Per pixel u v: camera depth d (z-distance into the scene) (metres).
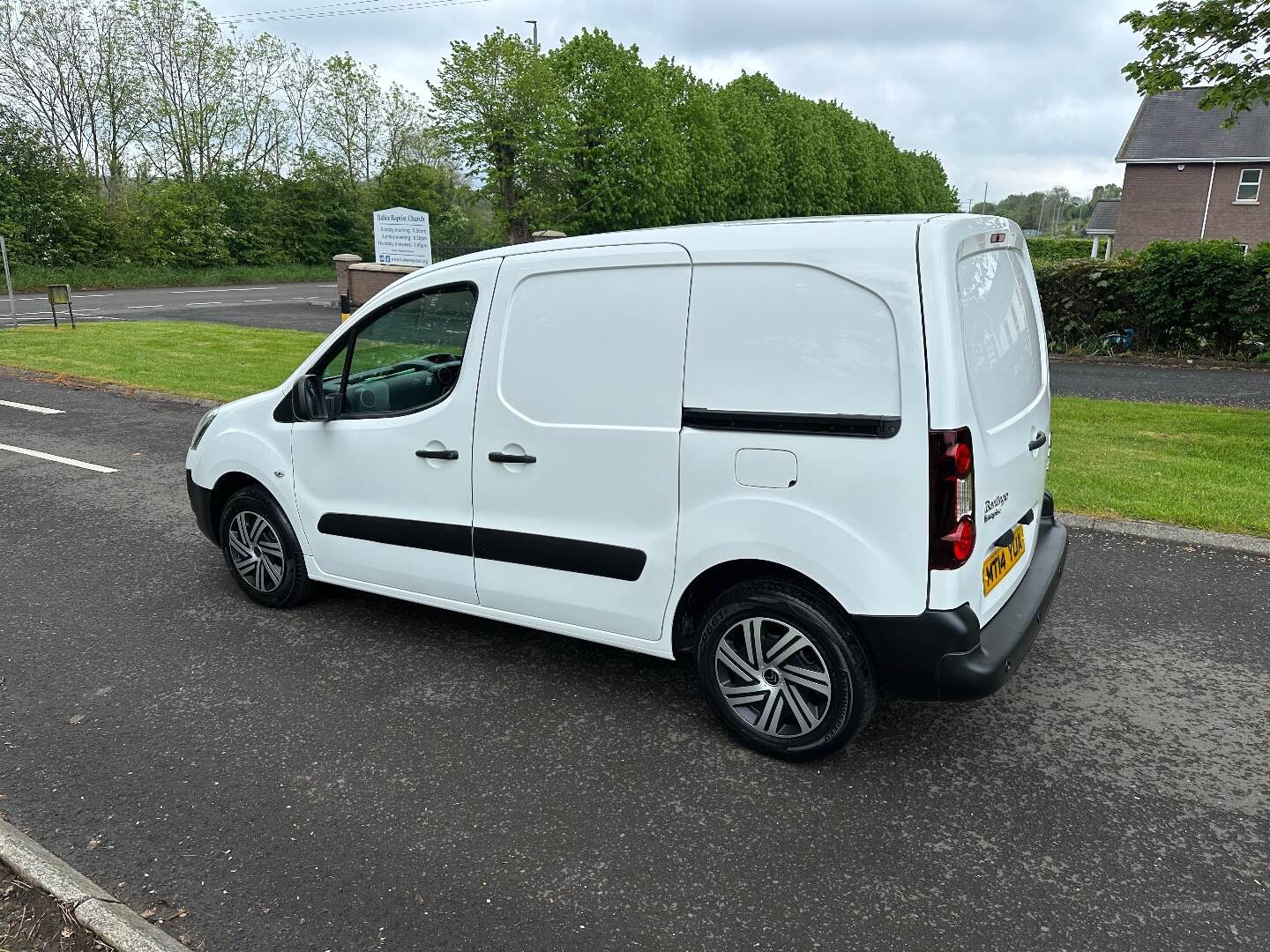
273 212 46.84
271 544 4.77
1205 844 2.88
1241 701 3.80
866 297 2.87
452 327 3.87
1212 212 34.59
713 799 3.14
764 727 3.38
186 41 45.00
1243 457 7.74
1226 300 14.77
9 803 3.12
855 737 3.52
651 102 26.89
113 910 2.55
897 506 2.88
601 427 3.43
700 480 3.23
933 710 3.74
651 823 3.01
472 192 26.58
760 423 3.07
